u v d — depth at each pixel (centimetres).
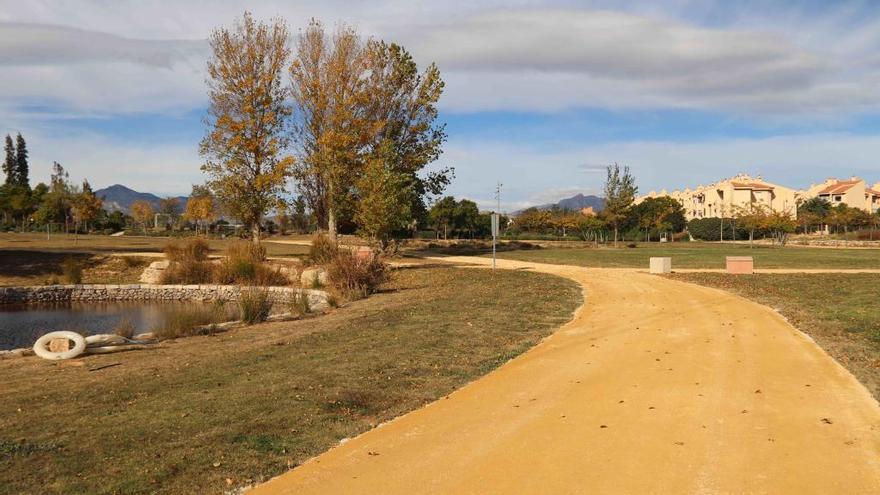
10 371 1121
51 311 2531
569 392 862
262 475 572
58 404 825
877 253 4462
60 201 6425
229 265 3078
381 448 644
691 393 847
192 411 767
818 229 9300
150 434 680
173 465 589
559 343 1225
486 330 1373
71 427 710
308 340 1307
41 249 3947
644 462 600
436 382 920
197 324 1689
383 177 3019
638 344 1201
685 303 1789
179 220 8388
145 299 2914
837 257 3888
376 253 2527
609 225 6538
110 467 583
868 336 1238
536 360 1070
